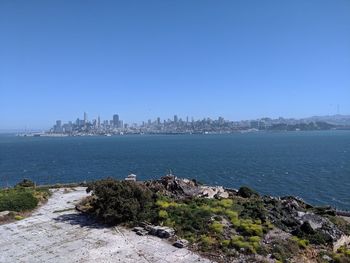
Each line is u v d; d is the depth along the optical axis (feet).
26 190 133.80
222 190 131.23
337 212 140.97
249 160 476.95
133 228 96.58
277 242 87.04
